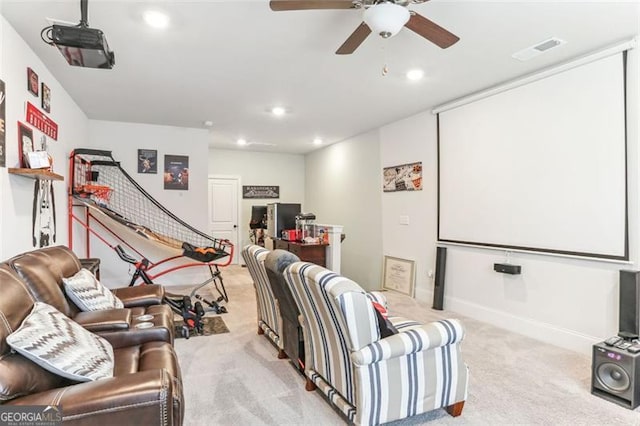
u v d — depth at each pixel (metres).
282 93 4.13
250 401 2.35
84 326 2.09
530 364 2.89
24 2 2.28
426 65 3.33
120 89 3.96
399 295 5.21
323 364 2.26
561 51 3.04
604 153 2.98
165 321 2.36
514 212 3.69
